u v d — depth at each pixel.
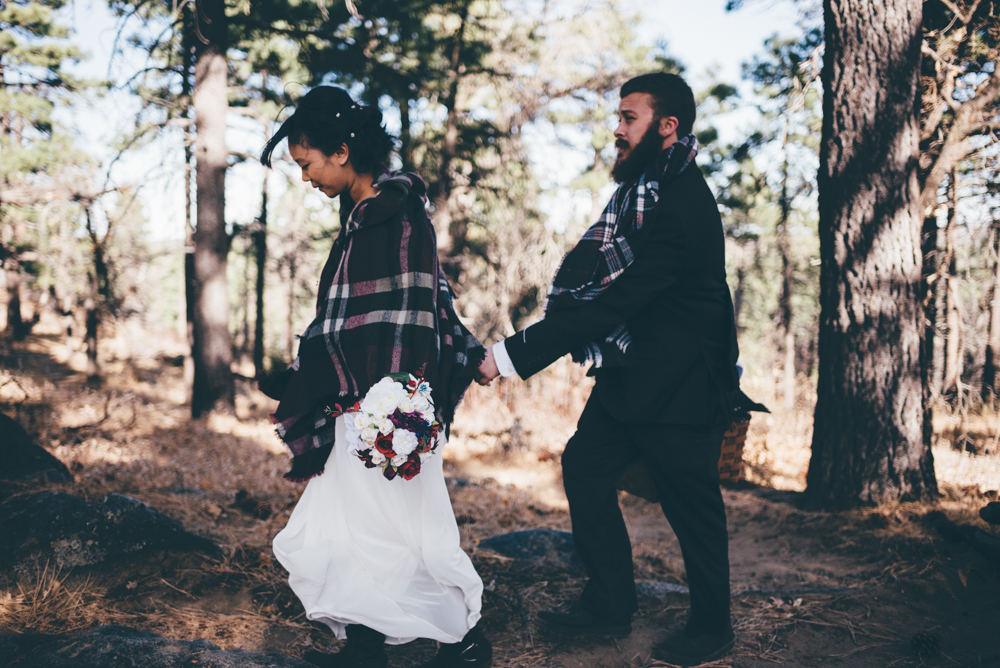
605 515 2.28
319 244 17.95
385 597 1.82
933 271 8.80
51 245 14.91
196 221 11.30
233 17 11.29
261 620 2.35
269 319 35.06
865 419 4.33
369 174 1.94
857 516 4.05
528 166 13.38
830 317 4.53
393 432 1.65
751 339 24.22
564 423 10.39
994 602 2.54
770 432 8.42
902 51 4.38
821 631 2.39
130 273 16.25
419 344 1.76
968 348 11.10
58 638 2.00
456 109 14.06
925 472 4.32
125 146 10.96
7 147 13.39
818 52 6.62
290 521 1.91
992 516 2.92
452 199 15.18
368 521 1.82
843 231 4.48
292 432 1.83
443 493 1.88
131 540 2.61
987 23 6.58
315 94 1.90
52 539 2.50
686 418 2.10
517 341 2.04
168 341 30.50
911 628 2.40
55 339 29.06
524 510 5.28
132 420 8.26
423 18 11.91
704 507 2.16
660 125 2.14
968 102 6.27
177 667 1.80
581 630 2.31
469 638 1.96
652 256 2.04
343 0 11.11
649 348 2.13
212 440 8.16
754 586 3.21
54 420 6.93
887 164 4.38
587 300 2.04
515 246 11.32
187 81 11.99
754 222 17.42
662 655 2.22
